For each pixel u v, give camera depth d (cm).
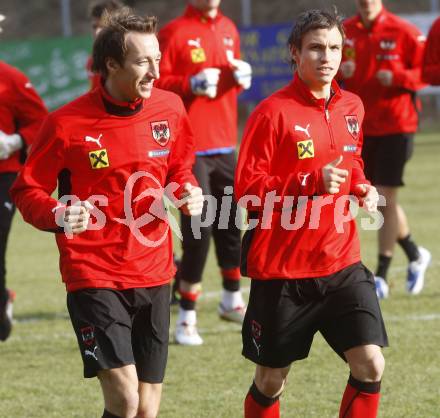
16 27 11250
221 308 2772
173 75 2719
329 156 1658
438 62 3006
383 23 3086
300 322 1617
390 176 3047
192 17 2736
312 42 1617
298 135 1636
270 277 1611
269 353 1620
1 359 2502
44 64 8594
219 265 2750
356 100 1717
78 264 1563
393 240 3066
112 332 1516
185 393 2141
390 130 3045
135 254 1579
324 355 2423
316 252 1608
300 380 2212
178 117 1648
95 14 2795
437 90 8838
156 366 1602
